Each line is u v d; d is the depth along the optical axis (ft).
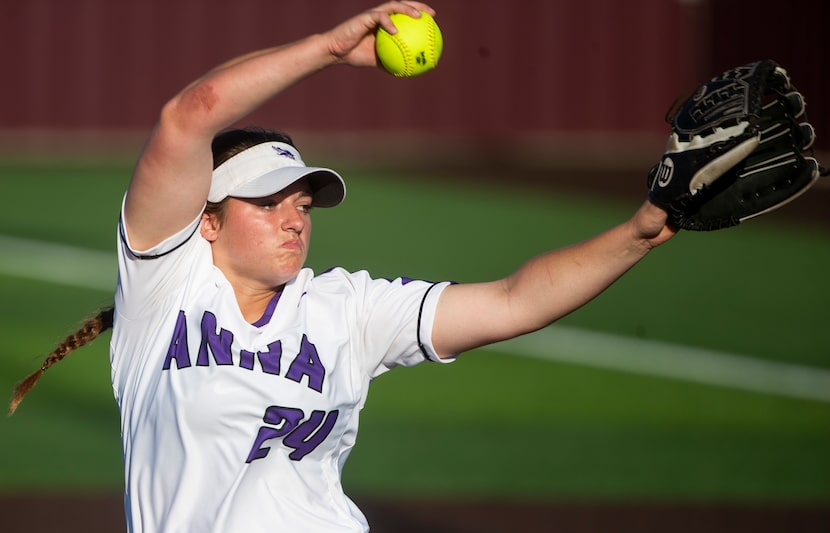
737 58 306.96
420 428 109.60
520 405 117.50
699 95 38.22
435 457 101.81
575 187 257.75
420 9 41.01
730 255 191.21
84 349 128.88
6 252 178.40
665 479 97.71
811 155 40.22
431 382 124.16
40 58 301.84
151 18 302.45
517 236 203.92
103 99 304.30
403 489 94.07
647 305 158.81
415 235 202.80
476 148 311.27
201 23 303.68
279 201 41.93
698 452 104.83
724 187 39.83
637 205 236.22
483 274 175.01
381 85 311.47
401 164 286.05
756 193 39.81
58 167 270.67
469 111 314.14
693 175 37.86
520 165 288.10
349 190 246.68
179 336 41.37
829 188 263.90
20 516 86.02
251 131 42.86
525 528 86.17
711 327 148.66
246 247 41.50
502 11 310.65
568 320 150.20
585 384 124.77
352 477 96.84
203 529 40.73
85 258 176.24
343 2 304.09
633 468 100.37
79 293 156.04
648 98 313.73
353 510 43.78
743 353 137.39
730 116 36.91
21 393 46.80
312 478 42.52
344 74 310.24
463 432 108.58
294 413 41.06
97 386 118.01
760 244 200.64
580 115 314.55
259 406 40.65
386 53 41.70
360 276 45.09
